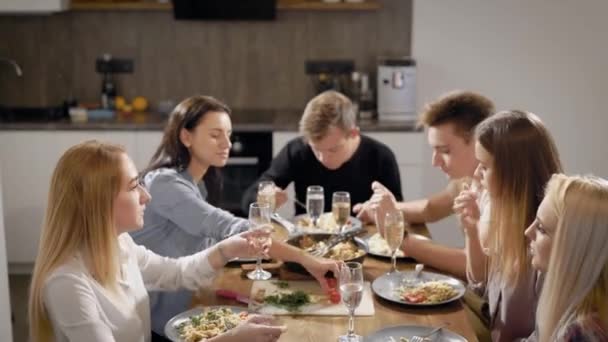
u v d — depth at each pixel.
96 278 2.01
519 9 5.00
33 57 5.39
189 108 2.76
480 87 5.11
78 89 5.44
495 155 2.32
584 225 1.75
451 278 2.55
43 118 5.10
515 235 2.30
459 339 2.09
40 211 4.93
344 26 5.36
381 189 3.01
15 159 4.86
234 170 4.91
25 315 4.45
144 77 5.44
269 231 2.46
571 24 5.02
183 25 5.38
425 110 2.95
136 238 2.75
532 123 2.32
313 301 2.37
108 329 1.95
